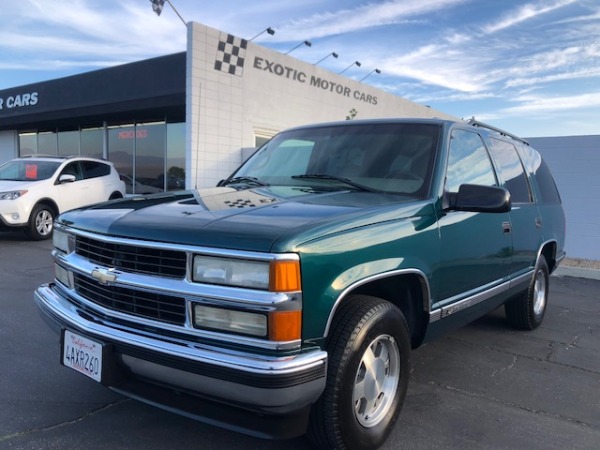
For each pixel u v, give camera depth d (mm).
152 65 14273
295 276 2316
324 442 2639
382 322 2773
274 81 15219
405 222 3041
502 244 4246
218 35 13289
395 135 3883
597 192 10188
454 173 3711
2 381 3742
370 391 2846
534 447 3105
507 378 4199
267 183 3889
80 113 16578
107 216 2957
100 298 2846
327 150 4047
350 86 18562
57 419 3211
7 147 22188
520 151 5340
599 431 3348
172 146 16234
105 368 2613
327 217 2666
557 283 8602
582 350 4996
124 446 2926
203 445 2965
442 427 3309
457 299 3588
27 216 10203
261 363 2238
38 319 5203
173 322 2512
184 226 2551
